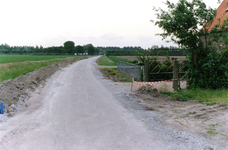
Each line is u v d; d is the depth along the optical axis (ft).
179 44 41.63
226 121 20.16
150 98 32.94
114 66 118.52
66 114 23.50
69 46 483.92
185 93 35.01
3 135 17.12
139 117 22.50
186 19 37.63
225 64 39.60
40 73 60.03
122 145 15.25
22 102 28.78
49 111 24.85
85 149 14.61
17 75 59.21
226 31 39.93
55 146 15.07
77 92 37.58
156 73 52.26
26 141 15.94
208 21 38.86
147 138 16.56
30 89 38.04
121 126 19.45
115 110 25.38
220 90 37.81
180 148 14.75
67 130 18.37
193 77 42.29
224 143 15.35
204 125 19.40
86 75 68.08
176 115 23.20
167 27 39.40
